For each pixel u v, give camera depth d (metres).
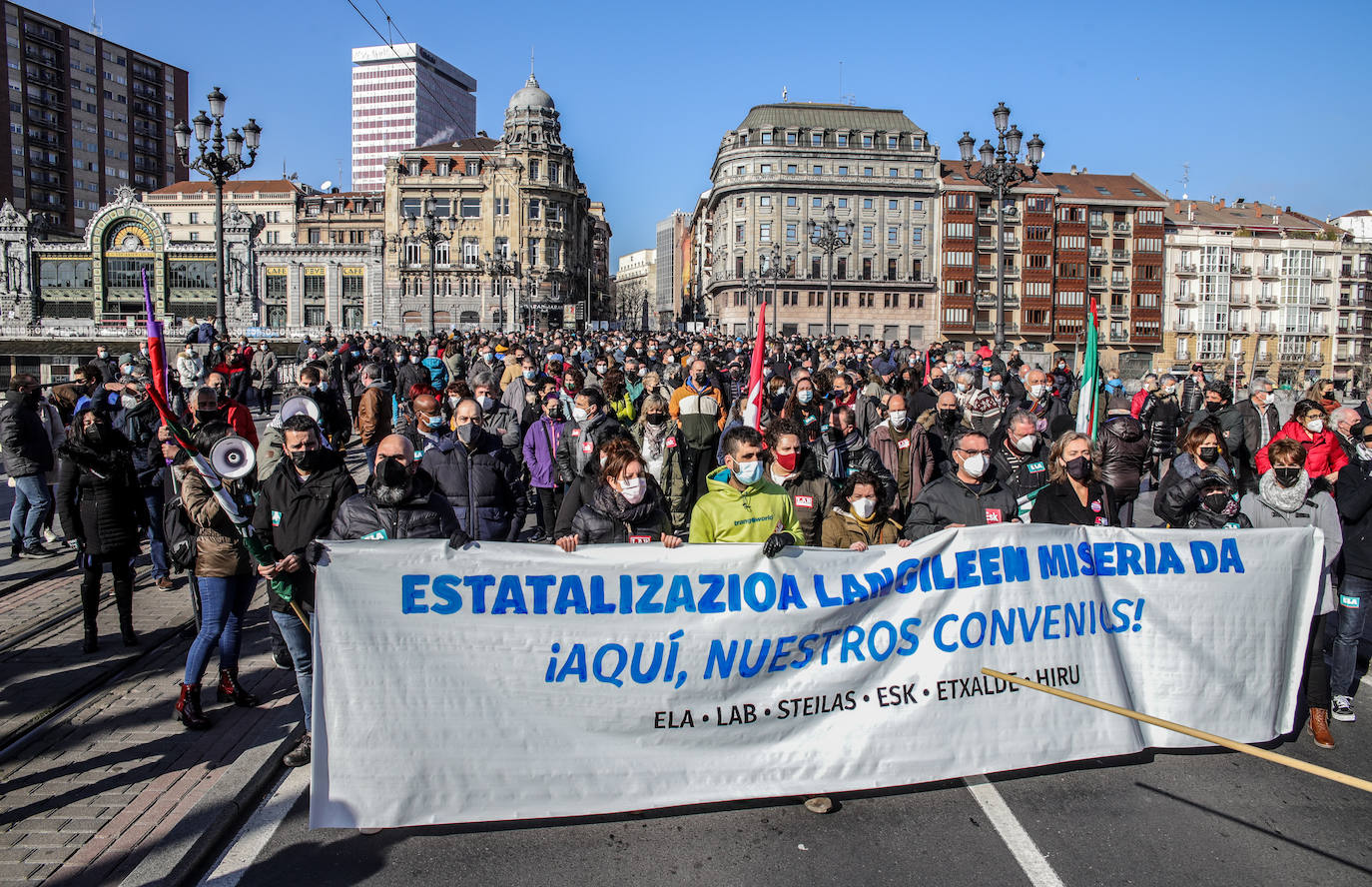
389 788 4.39
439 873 4.24
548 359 15.47
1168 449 13.32
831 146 86.62
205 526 5.65
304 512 5.19
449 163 95.62
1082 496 6.16
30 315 82.31
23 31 110.88
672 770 4.62
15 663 6.71
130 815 4.62
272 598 5.19
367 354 19.11
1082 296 86.69
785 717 4.76
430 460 6.80
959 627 5.01
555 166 96.69
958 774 4.92
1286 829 4.67
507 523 6.96
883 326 86.81
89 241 82.38
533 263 95.69
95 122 119.62
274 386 20.59
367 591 4.45
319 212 107.12
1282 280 90.38
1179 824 4.70
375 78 174.62
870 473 5.67
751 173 86.06
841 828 4.66
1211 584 5.50
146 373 11.30
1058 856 4.39
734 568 4.74
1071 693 4.76
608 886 4.13
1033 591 5.16
